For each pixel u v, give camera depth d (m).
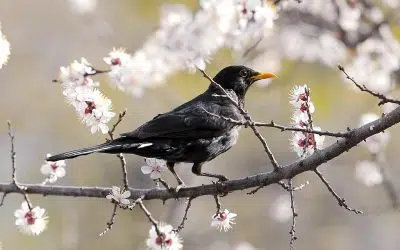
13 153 9.23
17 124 21.34
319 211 21.59
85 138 21.20
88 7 15.73
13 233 20.30
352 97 15.66
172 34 9.20
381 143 13.52
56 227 19.75
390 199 13.90
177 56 9.29
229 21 9.23
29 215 9.31
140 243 19.03
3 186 9.26
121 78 9.81
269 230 20.30
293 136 8.75
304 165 8.52
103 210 19.98
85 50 20.88
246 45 12.69
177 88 13.99
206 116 10.27
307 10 13.84
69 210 19.86
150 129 9.66
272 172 8.76
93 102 8.83
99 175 20.66
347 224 21.88
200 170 10.34
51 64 21.30
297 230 21.47
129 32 16.48
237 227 19.69
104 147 8.88
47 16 21.38
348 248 21.83
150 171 9.26
